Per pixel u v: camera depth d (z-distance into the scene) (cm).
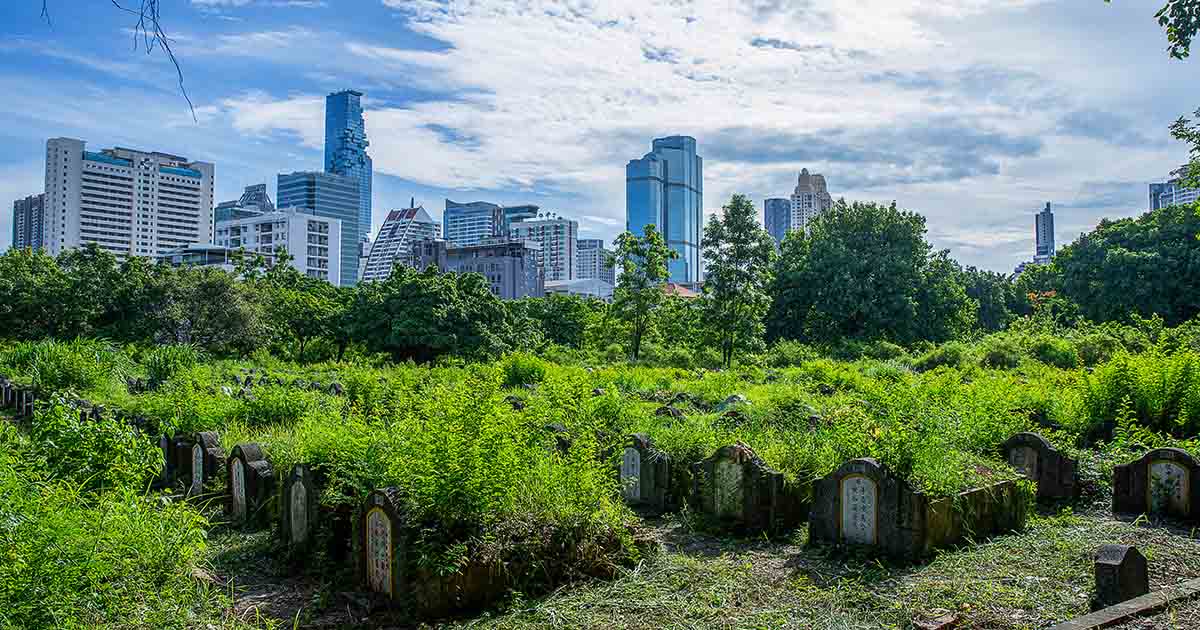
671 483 1088
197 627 611
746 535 941
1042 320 3909
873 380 2248
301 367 3303
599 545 768
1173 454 949
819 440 1038
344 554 797
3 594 522
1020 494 904
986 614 650
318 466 870
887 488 816
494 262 10212
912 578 743
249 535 932
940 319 4975
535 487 765
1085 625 549
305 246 11650
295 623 653
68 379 1969
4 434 775
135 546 618
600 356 4069
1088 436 1354
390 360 3819
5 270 3925
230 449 1073
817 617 655
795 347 4212
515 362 2388
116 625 577
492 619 665
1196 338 2438
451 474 700
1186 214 4734
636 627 635
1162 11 1334
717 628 633
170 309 3744
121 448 848
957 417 1013
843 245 5041
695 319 4334
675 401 1838
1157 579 727
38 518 566
